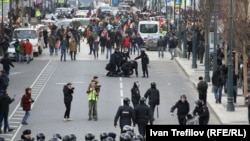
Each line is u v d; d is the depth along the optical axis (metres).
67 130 51.44
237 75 65.44
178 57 98.00
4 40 92.69
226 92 66.62
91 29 118.00
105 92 68.81
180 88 72.50
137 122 45.47
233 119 54.16
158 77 80.06
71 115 57.50
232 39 62.12
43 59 95.00
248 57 65.62
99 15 176.88
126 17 159.62
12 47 92.56
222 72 62.22
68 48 100.00
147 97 57.16
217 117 55.97
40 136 32.81
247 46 62.06
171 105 62.41
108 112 58.78
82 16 178.62
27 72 82.69
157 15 176.38
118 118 49.00
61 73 82.06
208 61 74.56
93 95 55.19
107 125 53.22
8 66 75.12
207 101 62.94
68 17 174.88
